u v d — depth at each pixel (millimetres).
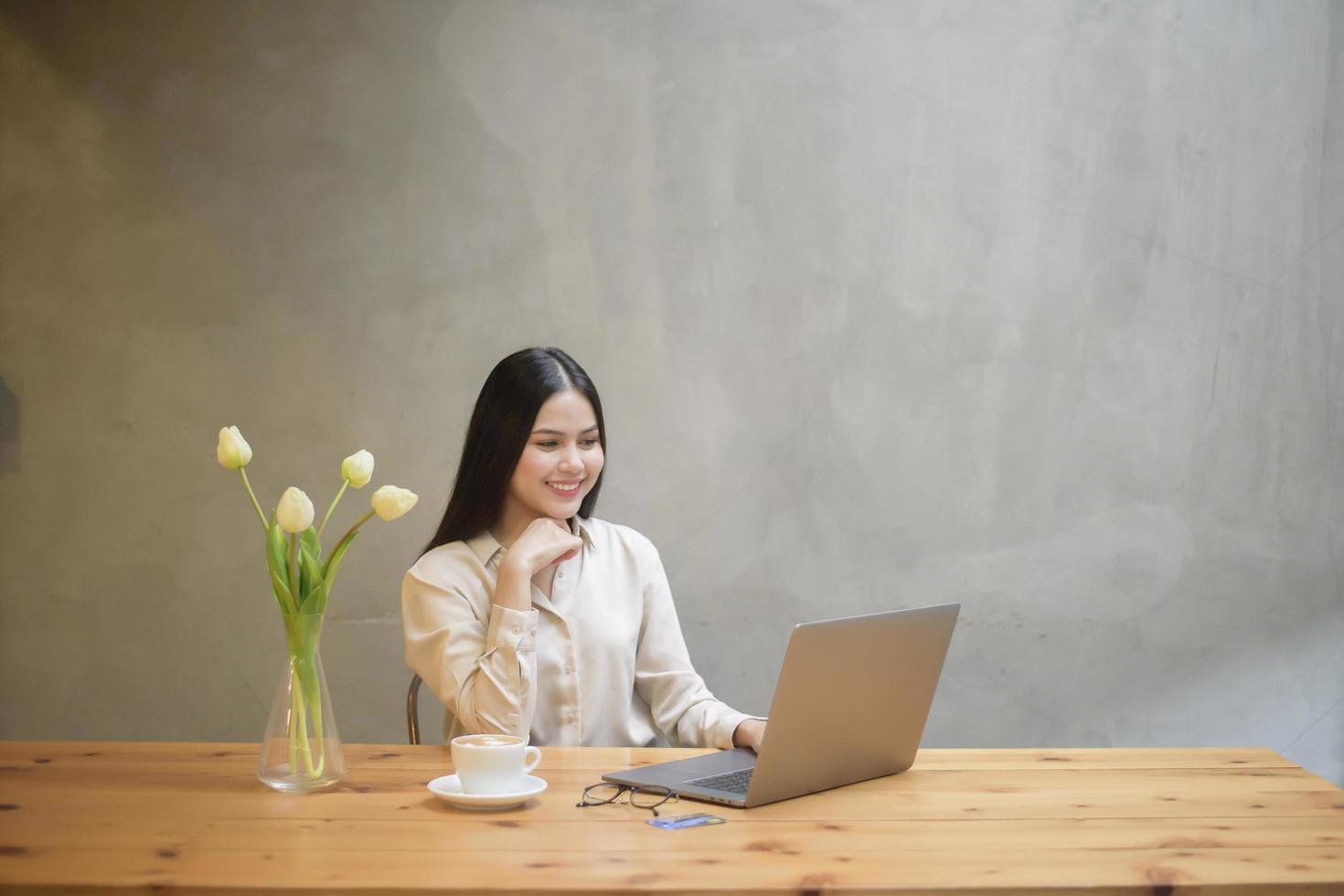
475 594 1979
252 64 2904
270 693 2877
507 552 2010
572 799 1477
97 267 2885
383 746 1792
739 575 2910
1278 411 2947
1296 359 2947
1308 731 2936
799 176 2924
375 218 2900
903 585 2918
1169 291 2943
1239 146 2951
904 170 2928
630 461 2904
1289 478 2947
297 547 1532
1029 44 2943
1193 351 2945
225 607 2879
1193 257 2945
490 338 2902
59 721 2871
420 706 2893
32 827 1344
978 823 1385
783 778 1460
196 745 1797
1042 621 2934
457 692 1810
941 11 2938
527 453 2012
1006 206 2938
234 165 2895
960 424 2928
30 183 2885
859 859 1235
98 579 2875
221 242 2895
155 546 2875
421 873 1180
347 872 1182
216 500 2879
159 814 1399
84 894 1152
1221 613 2939
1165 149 2947
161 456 2875
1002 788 1562
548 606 2027
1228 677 2938
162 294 2887
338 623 2889
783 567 2912
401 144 2904
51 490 2873
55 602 2873
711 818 1388
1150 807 1465
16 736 2867
